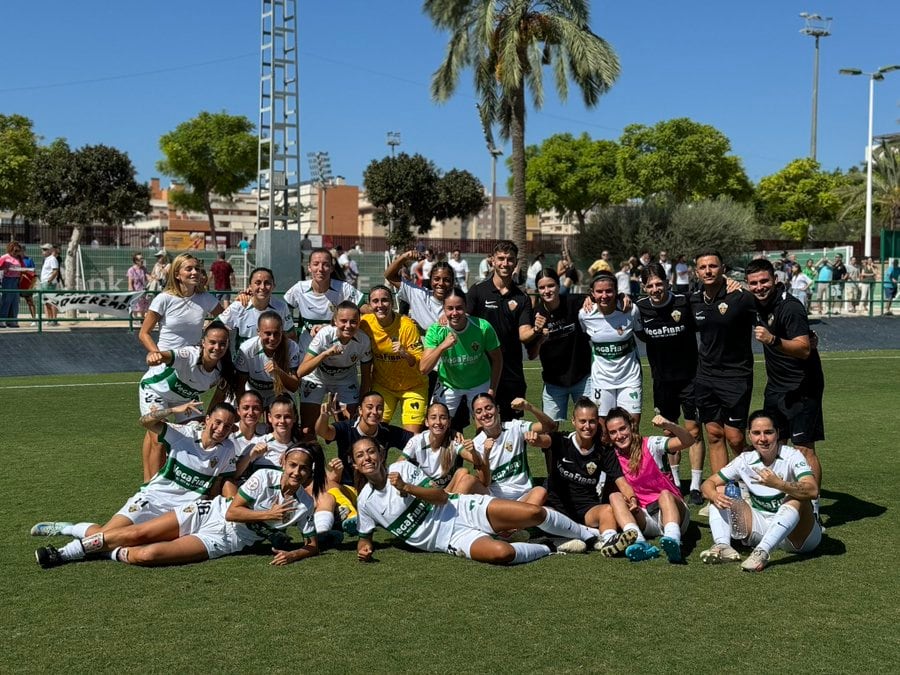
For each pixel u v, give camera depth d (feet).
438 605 16.61
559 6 92.48
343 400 25.25
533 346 25.95
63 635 15.17
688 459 30.19
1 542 20.39
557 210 197.26
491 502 19.86
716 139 170.91
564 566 19.08
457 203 161.48
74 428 34.73
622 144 178.70
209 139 164.96
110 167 132.16
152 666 13.99
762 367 57.16
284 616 16.05
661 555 19.86
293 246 70.08
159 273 73.31
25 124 156.66
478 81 95.25
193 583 17.84
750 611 16.34
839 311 87.51
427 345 24.53
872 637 15.16
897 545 20.57
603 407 26.07
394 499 19.57
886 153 181.98
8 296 61.31
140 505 19.93
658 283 25.02
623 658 14.29
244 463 20.92
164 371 23.63
